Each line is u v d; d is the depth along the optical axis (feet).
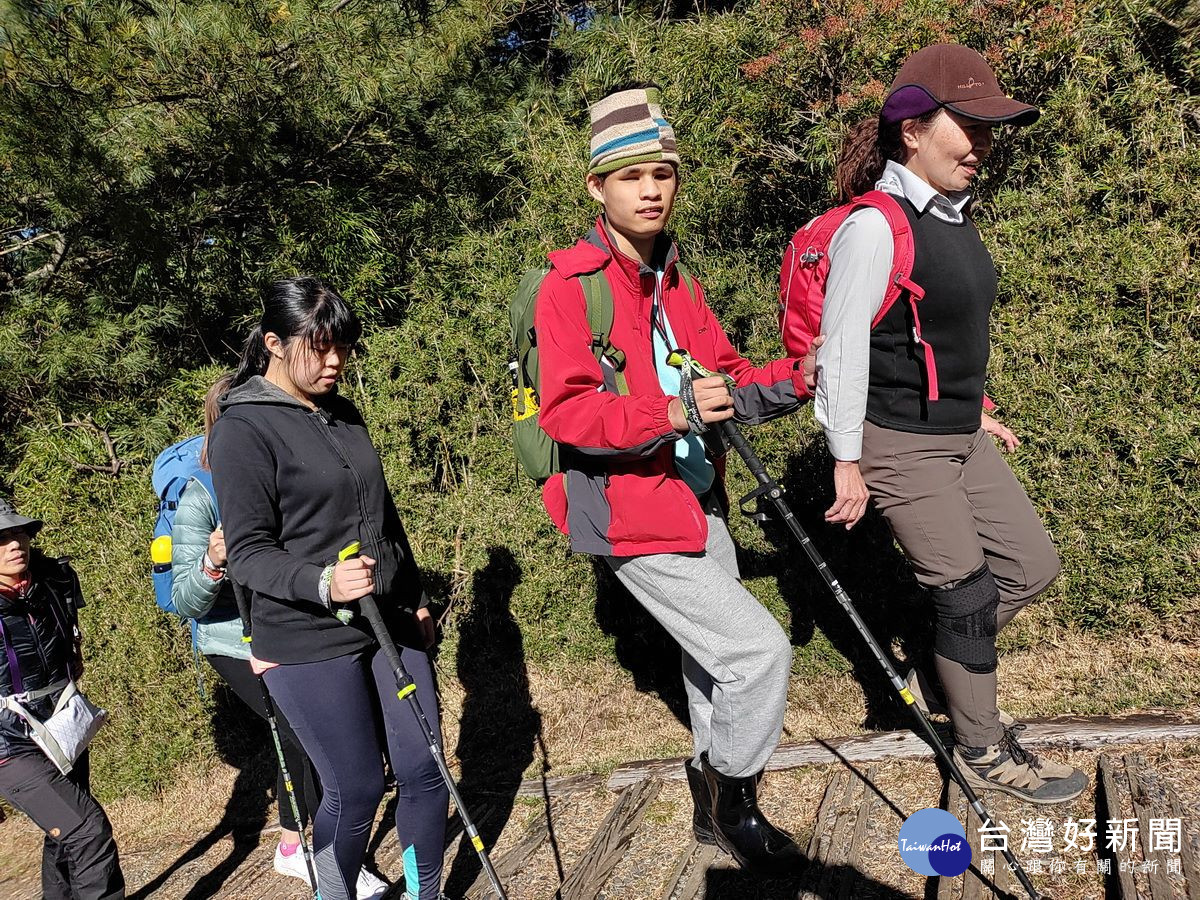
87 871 10.83
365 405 15.67
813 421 13.07
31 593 10.71
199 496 9.87
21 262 20.80
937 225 8.46
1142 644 11.75
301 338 8.14
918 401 8.76
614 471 8.20
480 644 15.11
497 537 14.71
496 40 23.44
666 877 9.62
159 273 18.43
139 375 18.02
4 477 17.57
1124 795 9.09
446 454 15.65
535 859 10.64
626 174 7.86
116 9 18.12
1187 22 11.84
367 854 11.56
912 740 10.92
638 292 8.29
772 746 8.49
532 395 8.64
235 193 18.93
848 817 9.80
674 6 22.49
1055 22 12.17
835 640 12.96
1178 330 11.60
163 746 14.89
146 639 14.84
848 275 8.26
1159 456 11.53
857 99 13.17
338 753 8.23
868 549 12.88
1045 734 10.25
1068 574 12.03
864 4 13.39
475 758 13.60
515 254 16.25
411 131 20.47
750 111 14.56
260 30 18.62
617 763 12.61
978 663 9.26
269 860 12.50
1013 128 12.59
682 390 7.39
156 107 18.25
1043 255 12.19
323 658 8.14
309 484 8.14
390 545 8.71
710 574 8.27
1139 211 12.07
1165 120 11.93
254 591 7.89
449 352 15.42
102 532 15.49
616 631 14.37
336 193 18.78
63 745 10.62
